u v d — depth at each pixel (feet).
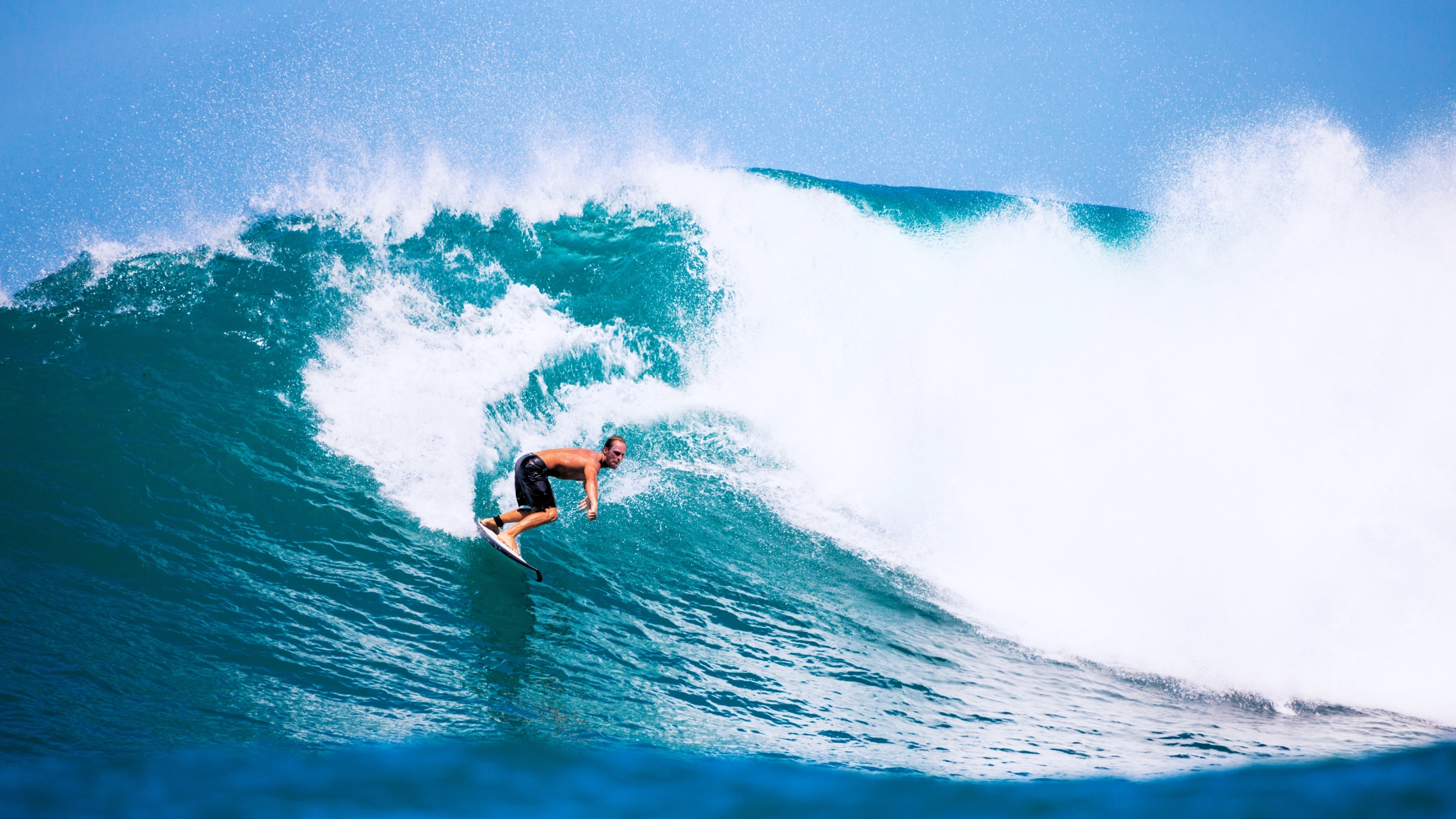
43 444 31.81
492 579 29.63
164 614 23.54
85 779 15.46
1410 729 25.44
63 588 23.85
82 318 42.11
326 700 20.25
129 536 27.40
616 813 15.02
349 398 38.55
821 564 36.45
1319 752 21.38
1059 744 21.83
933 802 15.46
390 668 22.54
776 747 19.92
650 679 24.36
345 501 32.24
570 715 20.86
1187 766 18.83
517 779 16.53
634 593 31.07
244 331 42.57
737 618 30.42
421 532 31.58
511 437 39.50
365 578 27.86
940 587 35.73
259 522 29.91
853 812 14.96
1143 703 26.66
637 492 39.27
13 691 18.61
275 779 15.94
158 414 35.12
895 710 23.98
